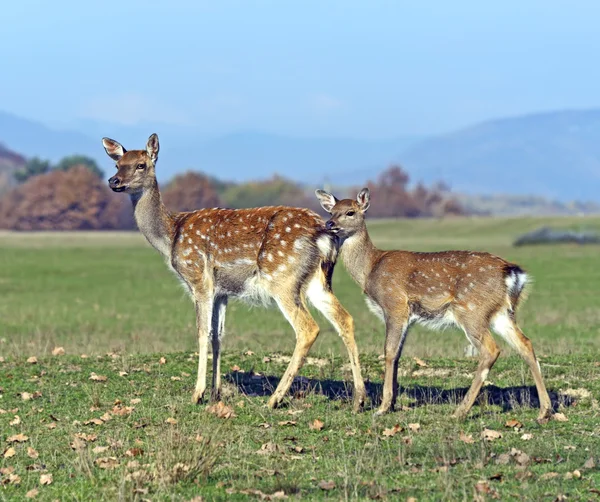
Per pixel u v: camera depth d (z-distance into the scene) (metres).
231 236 22.98
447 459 17.06
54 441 19.39
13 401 23.17
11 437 19.58
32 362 28.34
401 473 16.38
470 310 20.75
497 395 23.19
